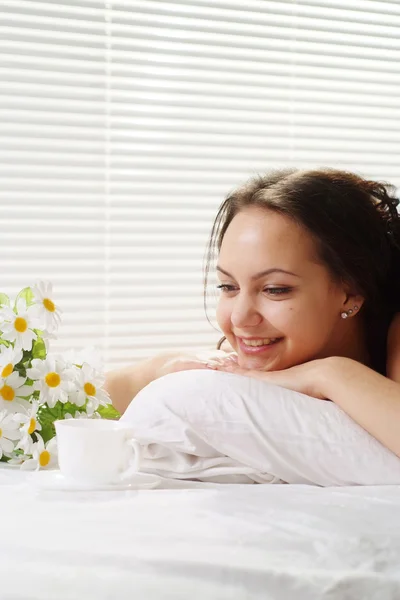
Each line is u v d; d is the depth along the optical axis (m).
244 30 2.69
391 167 2.95
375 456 1.43
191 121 2.65
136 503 1.23
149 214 2.59
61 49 2.49
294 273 1.62
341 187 1.74
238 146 2.70
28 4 2.46
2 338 1.53
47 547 1.02
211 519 1.16
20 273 2.47
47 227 2.49
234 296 1.70
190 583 0.97
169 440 1.44
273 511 1.21
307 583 0.99
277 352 1.67
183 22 2.62
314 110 2.80
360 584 1.00
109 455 1.33
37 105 2.47
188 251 2.64
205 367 1.86
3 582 0.96
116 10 2.54
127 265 2.57
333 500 1.28
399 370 1.69
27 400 1.55
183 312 2.65
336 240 1.65
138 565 0.99
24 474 1.44
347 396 1.48
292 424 1.45
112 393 2.01
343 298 1.70
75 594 0.95
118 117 2.57
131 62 2.55
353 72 2.86
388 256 1.77
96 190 2.54
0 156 2.44
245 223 1.65
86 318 2.54
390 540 1.10
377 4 2.88
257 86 2.72
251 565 1.00
